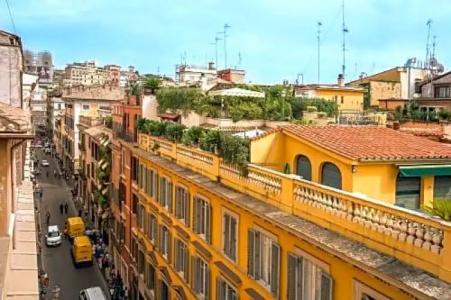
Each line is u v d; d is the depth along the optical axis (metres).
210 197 21.56
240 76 54.56
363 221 12.29
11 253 10.62
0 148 9.83
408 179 16.88
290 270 14.71
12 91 19.53
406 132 22.61
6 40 19.95
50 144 123.00
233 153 19.81
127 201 39.56
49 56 169.25
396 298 10.62
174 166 26.05
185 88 34.78
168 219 27.67
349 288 12.25
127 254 39.66
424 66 59.47
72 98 80.56
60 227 56.91
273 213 15.65
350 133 19.61
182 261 25.69
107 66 171.00
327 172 17.56
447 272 9.66
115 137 45.19
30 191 18.55
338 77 53.28
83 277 41.88
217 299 20.97
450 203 10.77
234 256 19.30
